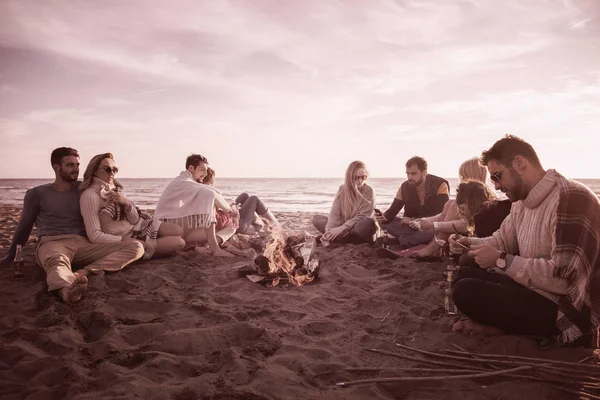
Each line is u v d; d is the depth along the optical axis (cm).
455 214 523
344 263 534
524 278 276
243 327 317
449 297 396
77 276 385
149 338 307
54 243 442
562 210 272
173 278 448
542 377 253
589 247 263
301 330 325
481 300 298
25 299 381
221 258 544
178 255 544
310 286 445
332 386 245
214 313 348
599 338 283
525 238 307
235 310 358
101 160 477
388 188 4975
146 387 236
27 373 257
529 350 284
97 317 331
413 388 246
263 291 420
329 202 2455
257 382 242
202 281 444
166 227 533
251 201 704
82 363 265
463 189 422
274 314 357
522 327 294
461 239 360
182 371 261
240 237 629
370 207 664
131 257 459
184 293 406
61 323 324
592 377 246
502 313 295
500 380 254
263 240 615
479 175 445
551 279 270
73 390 233
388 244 666
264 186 6412
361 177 661
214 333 312
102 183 478
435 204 627
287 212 1600
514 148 293
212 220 552
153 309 363
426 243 609
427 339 311
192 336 303
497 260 283
